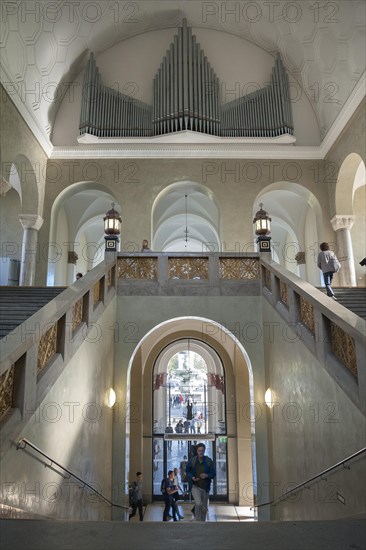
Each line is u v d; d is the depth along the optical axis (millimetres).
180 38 13703
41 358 4125
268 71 13953
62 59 12578
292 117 13531
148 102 13773
